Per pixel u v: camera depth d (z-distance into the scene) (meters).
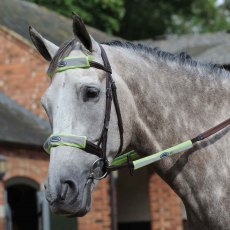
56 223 16.84
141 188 22.00
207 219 5.80
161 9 36.56
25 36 20.08
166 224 18.67
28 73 19.17
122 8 32.56
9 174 15.92
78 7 31.31
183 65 6.10
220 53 20.72
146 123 5.80
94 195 17.78
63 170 5.18
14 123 17.38
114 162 5.95
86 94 5.39
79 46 5.61
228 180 5.83
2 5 22.41
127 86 5.76
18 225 18.73
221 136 5.91
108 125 5.47
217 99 6.06
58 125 5.31
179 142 5.86
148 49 6.07
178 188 5.84
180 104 5.95
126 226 22.22
